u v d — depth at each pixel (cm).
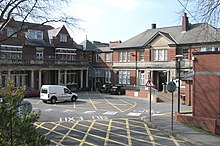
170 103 3447
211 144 1406
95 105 3161
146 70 4762
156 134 1691
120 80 5219
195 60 1895
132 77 4991
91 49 5712
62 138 1572
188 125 1900
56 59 4844
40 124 2000
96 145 1423
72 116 2402
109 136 1631
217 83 1788
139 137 1608
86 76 5359
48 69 4625
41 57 4872
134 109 2875
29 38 4772
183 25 4512
